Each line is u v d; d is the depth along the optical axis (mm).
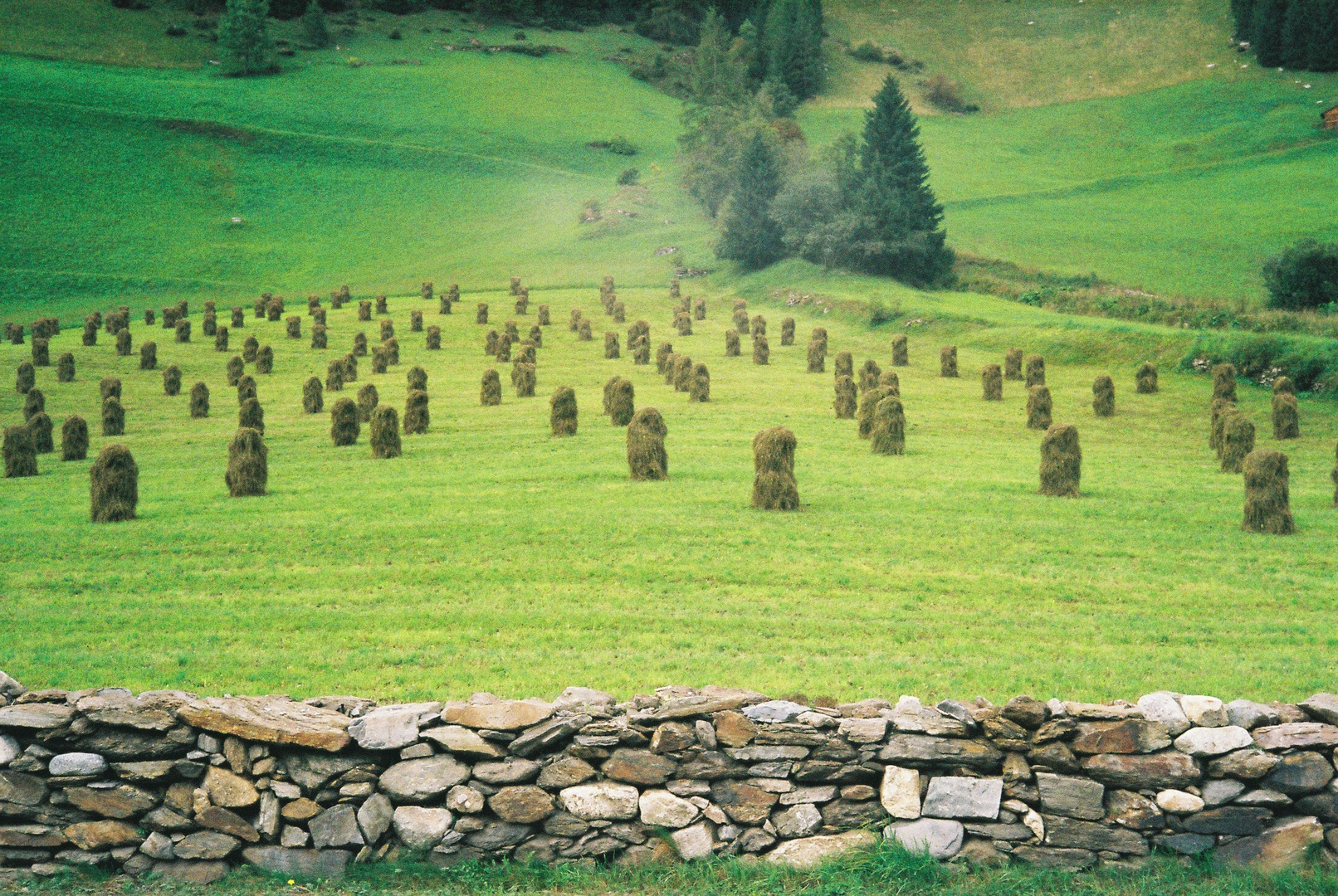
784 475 20203
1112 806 6996
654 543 17531
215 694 10680
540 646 12414
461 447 29047
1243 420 26188
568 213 100562
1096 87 142500
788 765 7160
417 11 168000
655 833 7094
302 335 58375
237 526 19438
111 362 50281
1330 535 18516
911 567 16172
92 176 101938
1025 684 10625
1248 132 111875
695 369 36969
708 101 124562
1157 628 13109
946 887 6781
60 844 7148
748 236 73688
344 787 7133
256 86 129000
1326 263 51531
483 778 7133
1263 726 7020
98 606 14719
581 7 177375
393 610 14055
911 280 70188
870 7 186750
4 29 131875
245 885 6992
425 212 102062
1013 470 25141
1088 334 47406
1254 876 6762
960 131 128375
